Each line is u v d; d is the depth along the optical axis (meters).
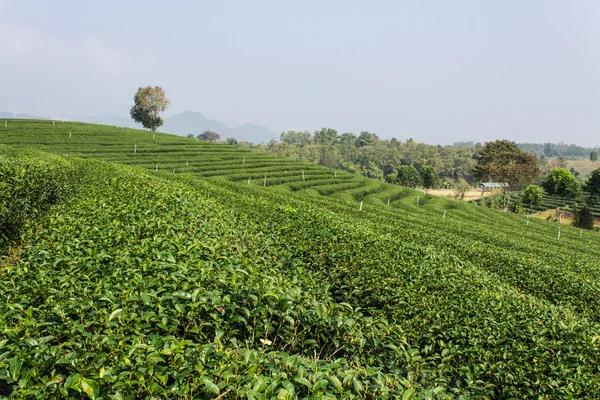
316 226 12.60
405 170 91.12
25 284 5.06
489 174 74.38
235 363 3.65
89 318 4.38
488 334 7.09
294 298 5.16
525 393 6.04
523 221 47.16
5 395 3.35
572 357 6.61
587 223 59.03
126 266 5.79
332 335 5.42
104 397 3.30
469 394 5.76
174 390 3.30
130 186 14.24
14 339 3.72
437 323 7.39
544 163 150.75
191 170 48.62
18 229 11.51
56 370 3.62
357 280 8.92
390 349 5.52
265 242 9.51
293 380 3.59
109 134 65.25
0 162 13.00
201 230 8.89
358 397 3.58
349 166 119.38
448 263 11.69
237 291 5.03
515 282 13.71
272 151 132.12
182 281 5.14
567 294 12.93
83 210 9.60
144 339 4.11
